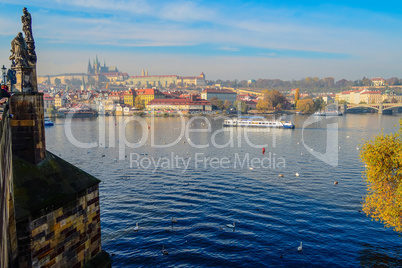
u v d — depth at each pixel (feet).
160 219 208.23
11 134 78.69
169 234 187.52
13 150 79.05
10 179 66.18
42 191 75.36
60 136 651.25
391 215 146.10
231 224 199.52
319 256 163.73
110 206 231.30
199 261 160.04
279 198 245.45
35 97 81.15
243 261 159.53
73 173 86.69
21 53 79.71
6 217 55.16
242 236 184.44
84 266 84.89
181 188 274.16
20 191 72.28
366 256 163.22
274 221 203.72
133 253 167.63
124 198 248.73
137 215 214.90
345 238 181.47
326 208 223.71
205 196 252.21
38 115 82.07
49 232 74.90
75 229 82.28
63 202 77.82
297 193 257.14
